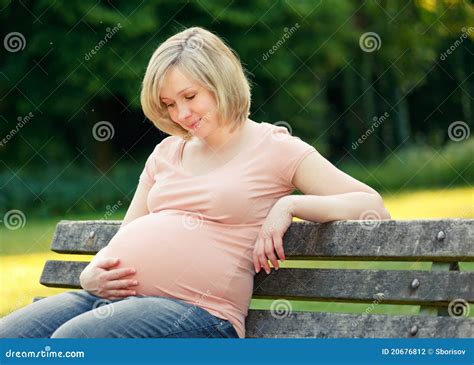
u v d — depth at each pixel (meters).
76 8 21.05
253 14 22.55
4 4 21.20
